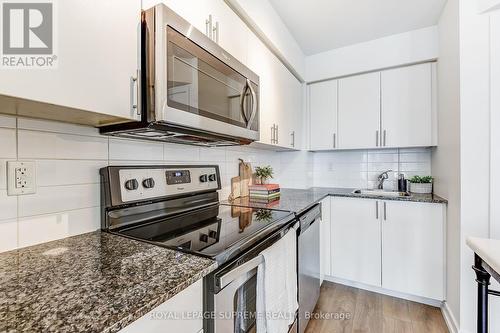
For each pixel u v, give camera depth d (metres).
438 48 2.09
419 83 2.24
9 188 0.80
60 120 0.88
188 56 0.97
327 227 2.35
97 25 0.73
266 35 1.76
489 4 1.44
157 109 0.84
